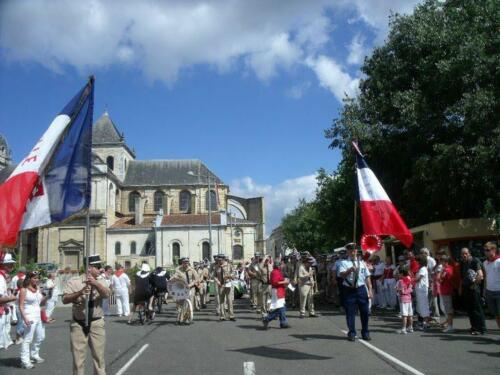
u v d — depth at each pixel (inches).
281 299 574.2
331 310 785.6
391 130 922.7
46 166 295.1
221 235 2417.6
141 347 459.2
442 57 853.2
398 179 962.7
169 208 2829.7
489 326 525.0
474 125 738.2
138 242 2429.9
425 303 515.5
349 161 976.9
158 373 339.9
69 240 2358.5
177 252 2402.8
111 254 2413.9
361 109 983.6
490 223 724.0
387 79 951.0
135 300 666.2
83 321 287.3
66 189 299.7
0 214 266.5
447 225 753.6
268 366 350.9
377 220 429.4
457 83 805.9
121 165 2859.3
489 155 688.4
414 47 897.5
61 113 308.8
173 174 2918.3
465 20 858.8
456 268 498.3
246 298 1240.2
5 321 506.3
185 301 651.5
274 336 503.8
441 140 858.8
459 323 557.3
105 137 2896.2
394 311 719.1
